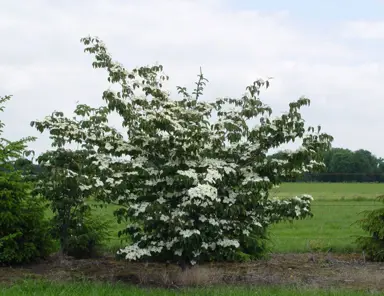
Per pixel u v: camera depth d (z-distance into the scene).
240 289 8.05
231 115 8.70
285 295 7.56
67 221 10.55
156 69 9.23
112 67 8.90
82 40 9.01
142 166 8.58
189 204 7.88
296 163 8.25
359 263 11.17
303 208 8.68
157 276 9.20
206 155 8.63
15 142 10.80
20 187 10.35
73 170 9.92
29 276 9.15
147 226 8.31
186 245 8.23
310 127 8.33
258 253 11.36
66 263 10.48
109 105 8.34
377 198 12.20
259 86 8.83
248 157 8.68
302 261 11.32
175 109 8.80
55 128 8.79
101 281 8.74
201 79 9.45
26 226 10.52
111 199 9.05
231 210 8.06
